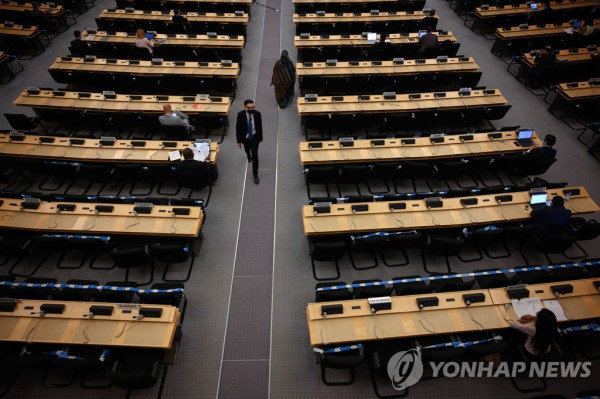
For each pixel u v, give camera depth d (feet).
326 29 46.62
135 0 52.31
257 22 52.75
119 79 37.09
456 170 28.35
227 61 37.81
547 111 38.88
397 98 34.24
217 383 19.76
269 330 21.97
